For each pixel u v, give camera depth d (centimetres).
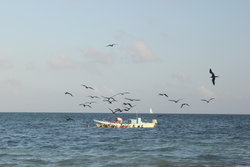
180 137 7656
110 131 9694
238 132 9631
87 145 5906
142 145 5856
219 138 7362
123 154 4825
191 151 5109
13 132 9306
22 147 5638
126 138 7350
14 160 4328
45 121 18162
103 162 4219
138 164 4109
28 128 11319
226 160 4356
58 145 5938
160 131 9762
